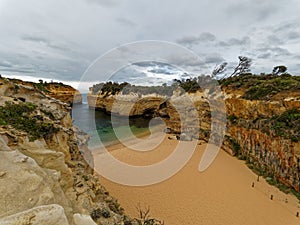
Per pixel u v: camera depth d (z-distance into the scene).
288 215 14.00
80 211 6.56
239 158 24.08
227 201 15.74
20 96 11.12
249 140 23.23
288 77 29.19
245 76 35.31
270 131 19.69
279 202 15.46
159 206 14.95
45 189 4.68
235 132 26.17
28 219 3.42
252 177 19.64
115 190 16.61
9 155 5.29
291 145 16.84
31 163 5.34
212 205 15.23
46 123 9.03
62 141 9.89
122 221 8.49
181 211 14.47
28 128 8.13
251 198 16.12
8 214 3.85
